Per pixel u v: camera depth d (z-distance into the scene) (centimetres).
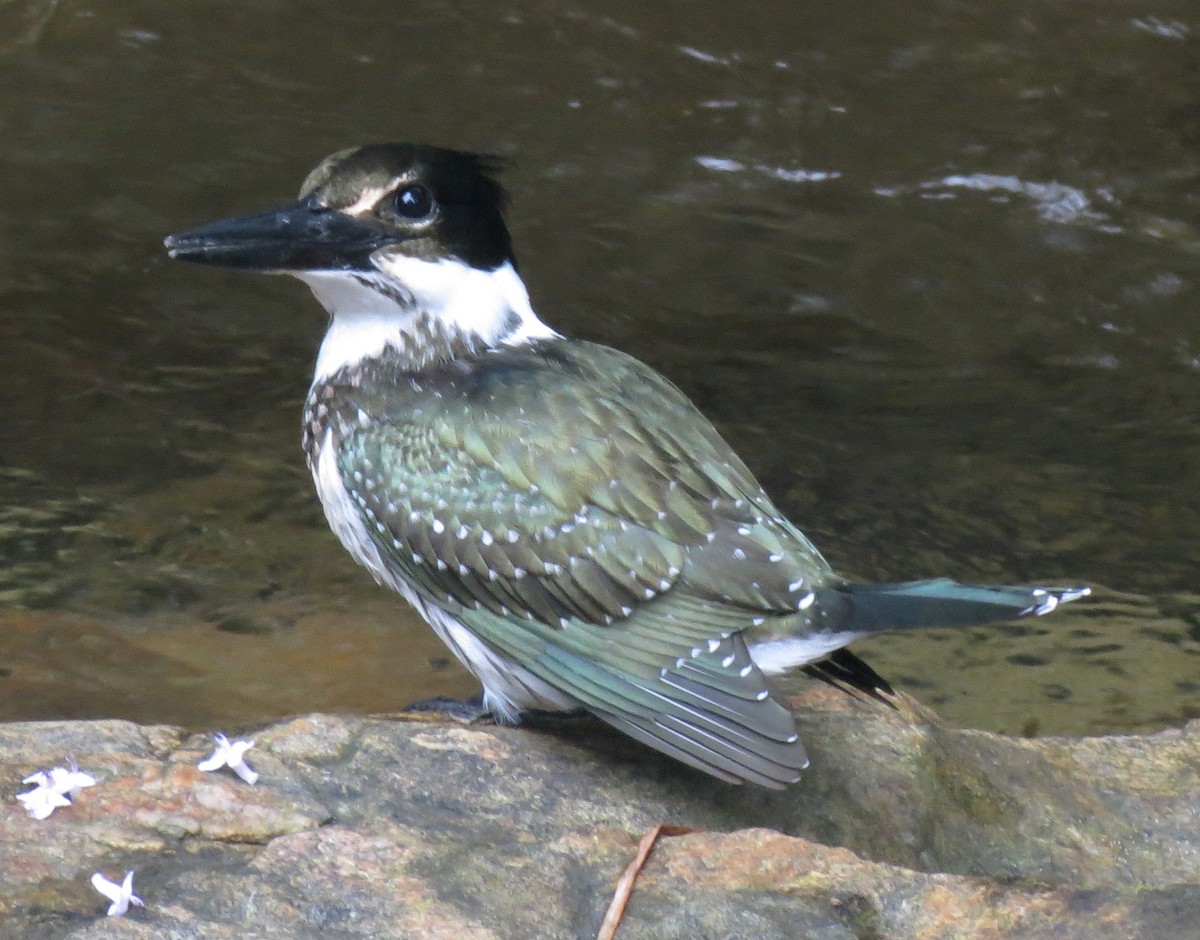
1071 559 1307
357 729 771
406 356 847
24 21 2014
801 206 1839
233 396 1489
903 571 1278
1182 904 638
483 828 714
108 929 611
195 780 709
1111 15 2030
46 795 684
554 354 854
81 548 1231
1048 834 797
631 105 1942
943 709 1106
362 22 2039
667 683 754
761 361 1617
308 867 656
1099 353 1650
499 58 1994
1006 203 1841
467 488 798
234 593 1183
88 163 1827
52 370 1509
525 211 1806
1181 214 1825
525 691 805
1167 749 868
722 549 766
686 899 651
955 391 1580
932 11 2039
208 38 2011
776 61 1991
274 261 838
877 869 669
